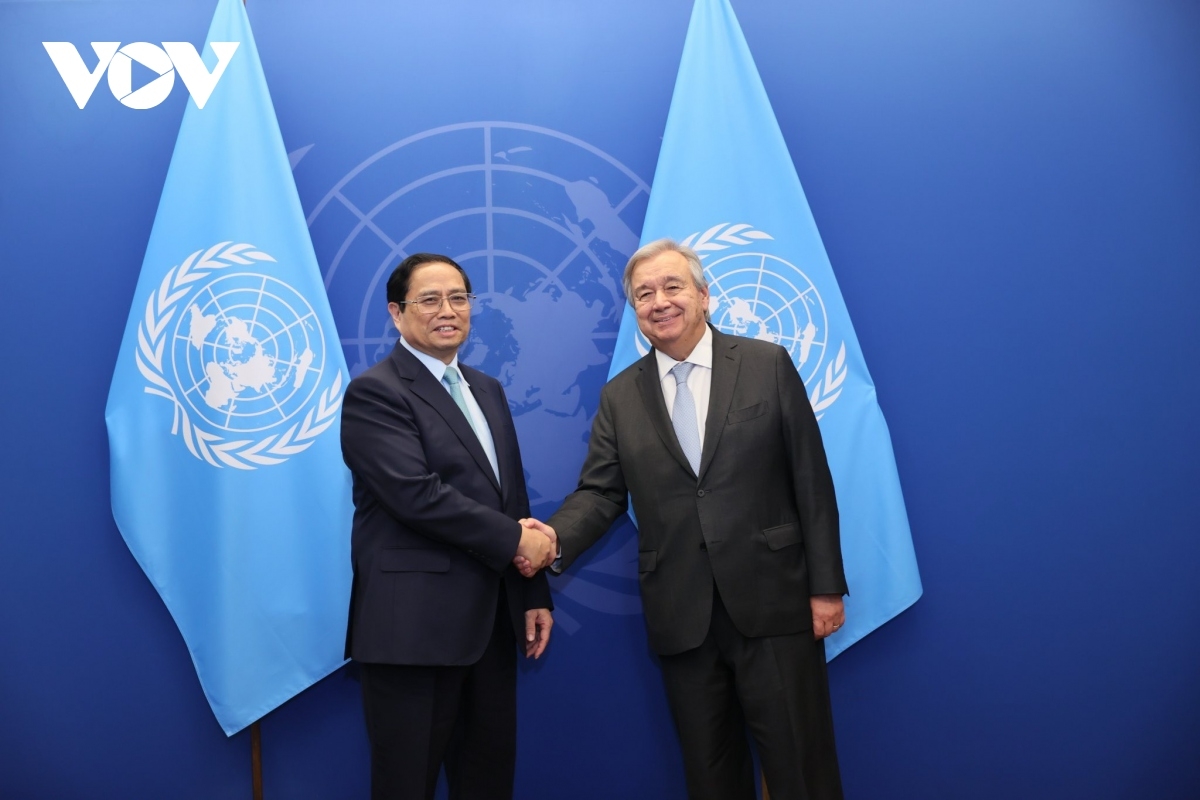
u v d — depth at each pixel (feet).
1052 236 7.80
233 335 7.27
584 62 7.92
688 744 6.04
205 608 7.14
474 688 6.27
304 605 7.18
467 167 7.85
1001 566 7.62
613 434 6.71
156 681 7.40
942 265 7.81
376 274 7.74
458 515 5.69
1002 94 7.89
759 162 7.54
